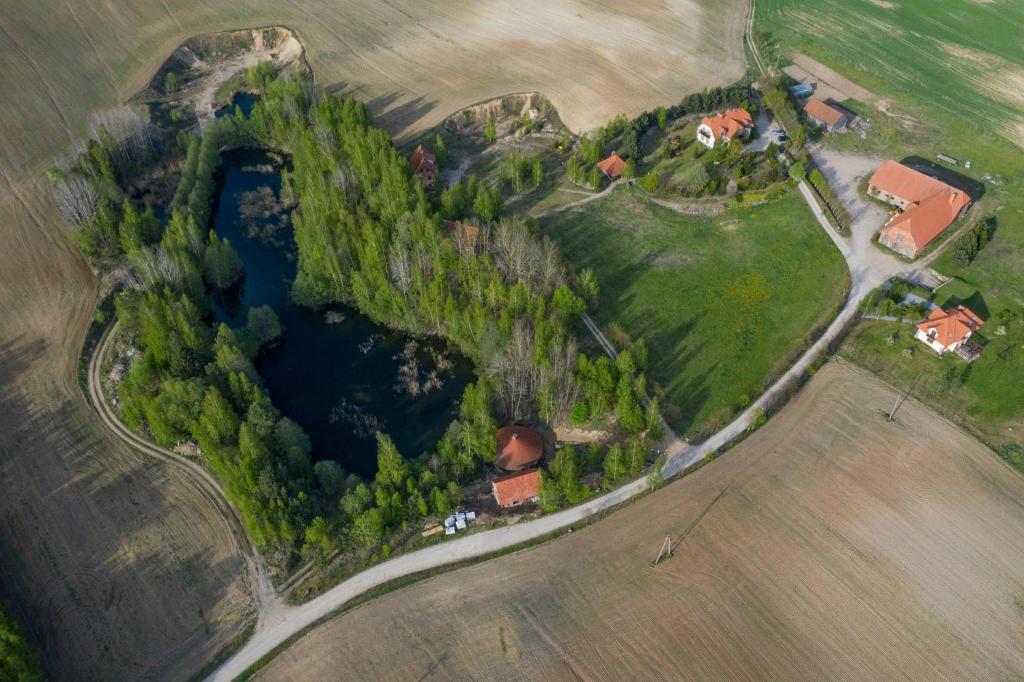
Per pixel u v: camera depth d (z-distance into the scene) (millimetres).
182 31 190375
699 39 197750
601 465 101938
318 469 97000
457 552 92062
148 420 102500
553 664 81625
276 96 162500
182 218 130000
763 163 153875
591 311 123938
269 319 120062
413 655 82312
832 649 83500
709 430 106562
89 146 143500
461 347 120188
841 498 98438
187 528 93875
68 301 122375
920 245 132625
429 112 170000
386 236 123875
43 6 195125
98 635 83625
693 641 83750
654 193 148625
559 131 167375
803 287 128625
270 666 81688
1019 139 165000
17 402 107938
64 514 95062
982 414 109188
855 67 187000
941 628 85750
